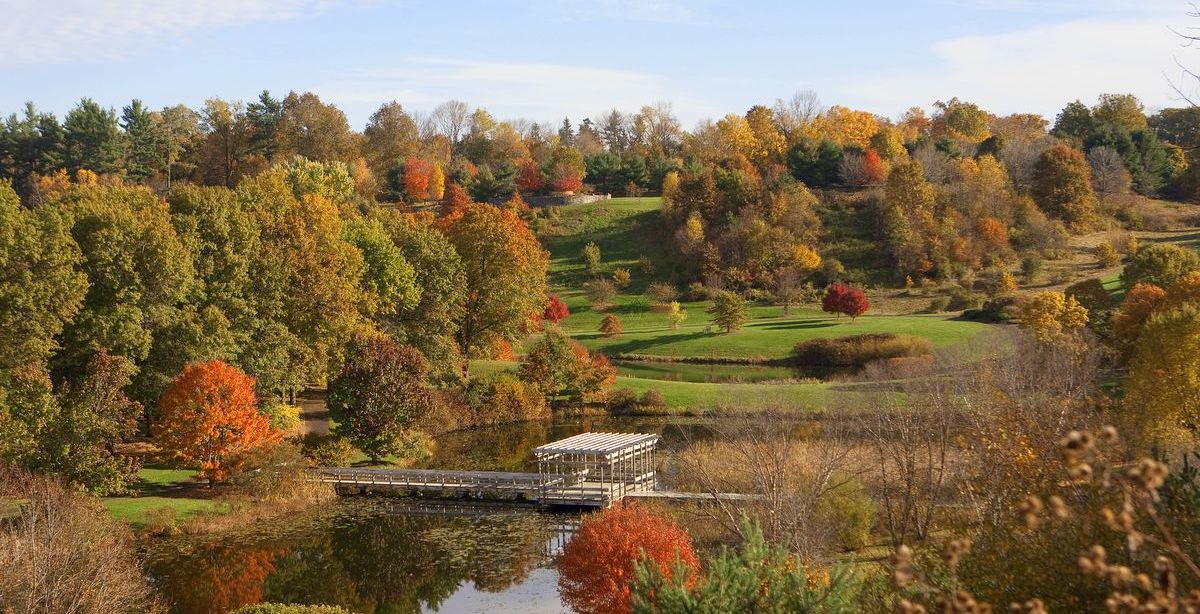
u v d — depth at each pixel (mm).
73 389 49156
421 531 43906
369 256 68500
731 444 46062
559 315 102750
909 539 32906
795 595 17078
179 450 47000
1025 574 13938
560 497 47188
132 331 50000
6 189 49000
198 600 34312
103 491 42844
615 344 97750
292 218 63250
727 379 79062
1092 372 43188
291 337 57812
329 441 57469
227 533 43406
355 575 37469
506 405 70562
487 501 49344
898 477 38469
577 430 65875
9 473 37000
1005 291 105188
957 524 24078
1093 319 67562
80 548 26516
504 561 39219
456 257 73875
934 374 52625
